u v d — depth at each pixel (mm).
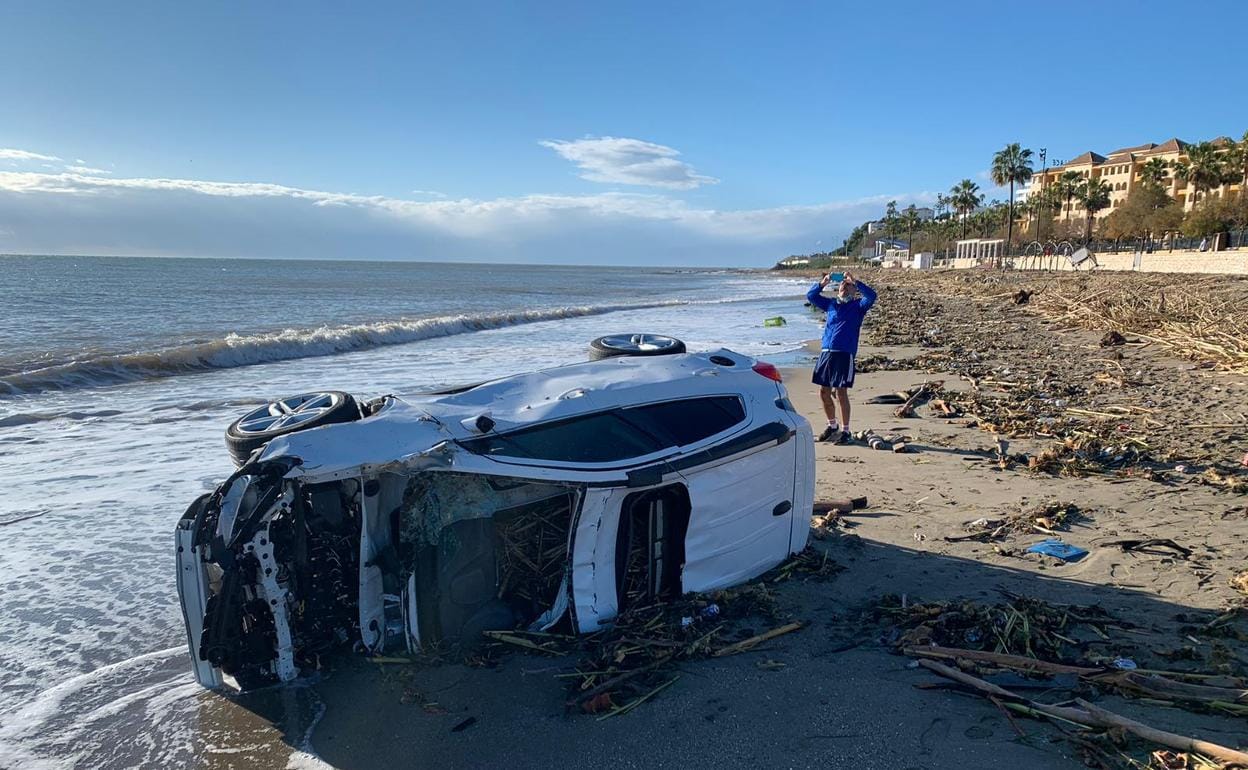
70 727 3432
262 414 4316
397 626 3895
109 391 11938
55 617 4477
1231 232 50750
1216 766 2744
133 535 5730
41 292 42500
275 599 3523
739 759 3045
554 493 4023
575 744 3182
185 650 4121
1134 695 3311
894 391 12000
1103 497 6320
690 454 4250
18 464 7602
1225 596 4328
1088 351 16031
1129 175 110938
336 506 3771
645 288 71688
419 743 3240
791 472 4836
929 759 2977
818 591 4582
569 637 3939
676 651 3828
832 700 3426
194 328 22844
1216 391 10812
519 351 18031
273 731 3375
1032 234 107438
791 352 18266
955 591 4559
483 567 3977
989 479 6961
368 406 4395
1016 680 3514
